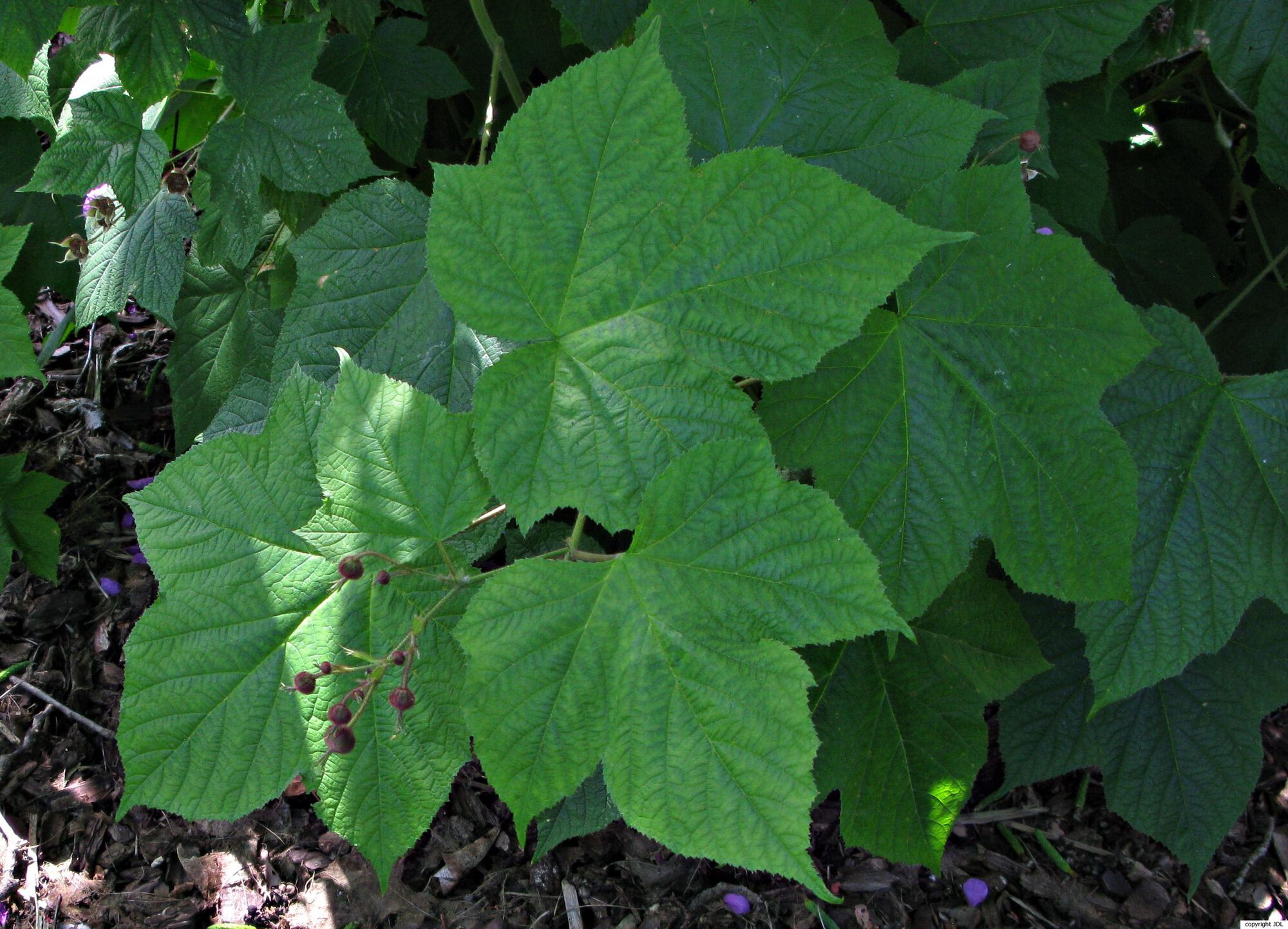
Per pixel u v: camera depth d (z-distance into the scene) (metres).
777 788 0.49
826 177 0.49
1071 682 0.85
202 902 0.90
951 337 0.57
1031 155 0.66
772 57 0.59
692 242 0.50
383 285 0.61
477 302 0.51
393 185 0.62
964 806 1.00
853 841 0.78
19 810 0.96
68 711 1.02
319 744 0.53
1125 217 1.06
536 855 0.70
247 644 0.52
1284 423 0.63
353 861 0.92
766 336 0.51
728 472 0.49
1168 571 0.64
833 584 0.49
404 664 0.51
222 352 0.89
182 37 0.70
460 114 1.01
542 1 0.88
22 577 1.10
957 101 0.58
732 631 0.50
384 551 0.52
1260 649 0.81
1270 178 0.72
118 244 0.76
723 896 0.91
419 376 0.60
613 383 0.51
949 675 0.76
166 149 0.71
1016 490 0.57
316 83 0.69
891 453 0.57
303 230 0.81
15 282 0.88
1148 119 1.03
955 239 0.49
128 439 1.21
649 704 0.50
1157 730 0.84
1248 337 0.92
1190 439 0.64
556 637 0.50
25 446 1.20
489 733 0.50
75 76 0.79
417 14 0.91
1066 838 0.98
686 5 0.59
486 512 0.57
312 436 0.53
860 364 0.57
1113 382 0.56
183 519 0.52
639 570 0.50
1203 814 0.83
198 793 0.52
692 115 0.59
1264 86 0.70
